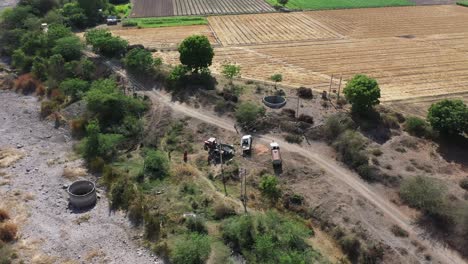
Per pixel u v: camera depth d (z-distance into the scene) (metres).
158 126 67.94
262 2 146.25
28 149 64.19
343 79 87.00
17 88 81.56
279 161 57.91
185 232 48.69
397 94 81.25
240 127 66.62
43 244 47.66
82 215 51.84
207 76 79.31
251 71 89.31
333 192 53.44
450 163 58.62
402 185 53.06
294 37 112.81
